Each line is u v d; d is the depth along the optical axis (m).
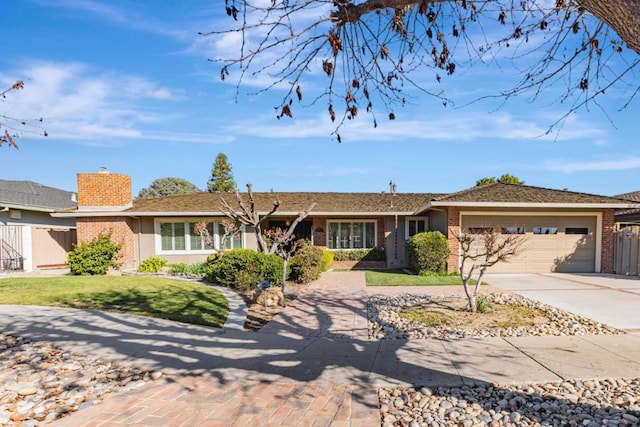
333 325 7.16
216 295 10.15
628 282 12.27
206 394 4.07
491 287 11.51
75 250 15.06
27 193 21.47
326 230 19.06
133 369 4.83
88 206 16.81
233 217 14.11
